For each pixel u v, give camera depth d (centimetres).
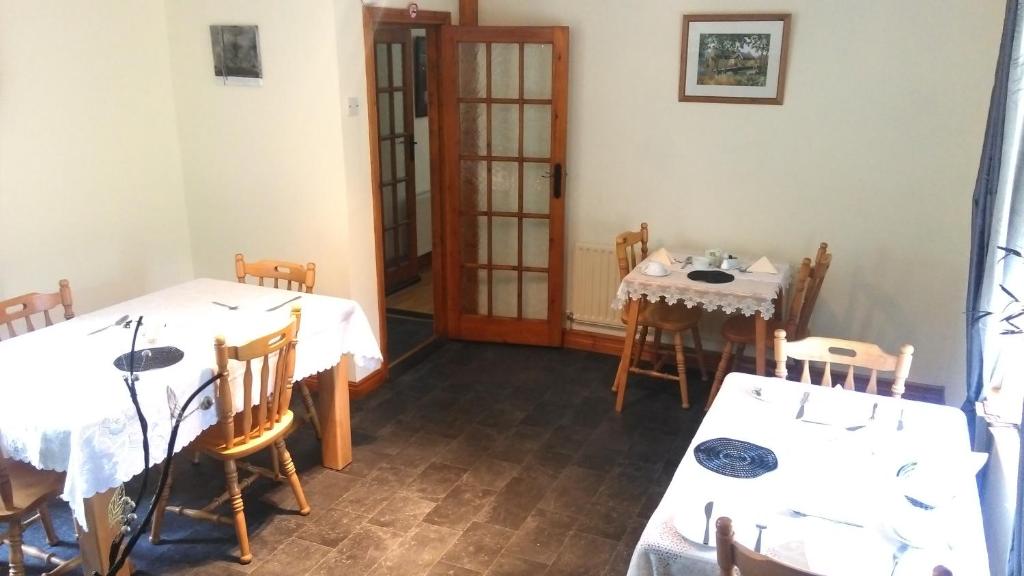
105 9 378
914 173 395
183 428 260
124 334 292
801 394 253
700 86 427
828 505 188
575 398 423
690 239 455
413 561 287
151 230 418
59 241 372
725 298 371
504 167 477
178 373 259
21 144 350
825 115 406
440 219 490
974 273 273
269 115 397
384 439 377
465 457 361
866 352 267
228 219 427
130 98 396
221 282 363
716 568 172
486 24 471
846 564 165
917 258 404
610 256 466
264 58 388
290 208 408
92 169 382
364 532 304
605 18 440
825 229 421
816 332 435
